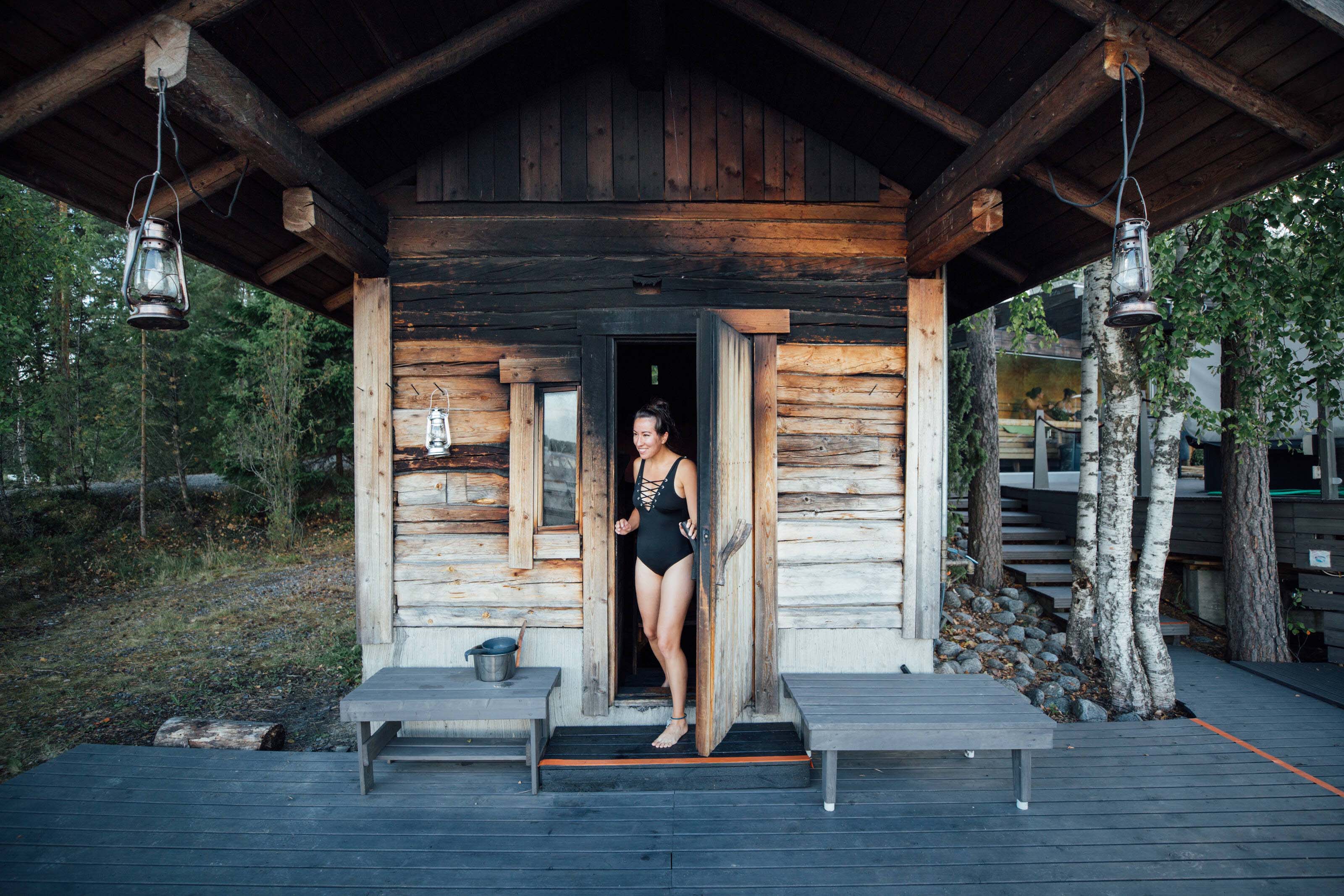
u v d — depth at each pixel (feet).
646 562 11.05
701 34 11.02
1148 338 14.71
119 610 25.48
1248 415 15.43
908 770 11.09
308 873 8.47
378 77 9.12
